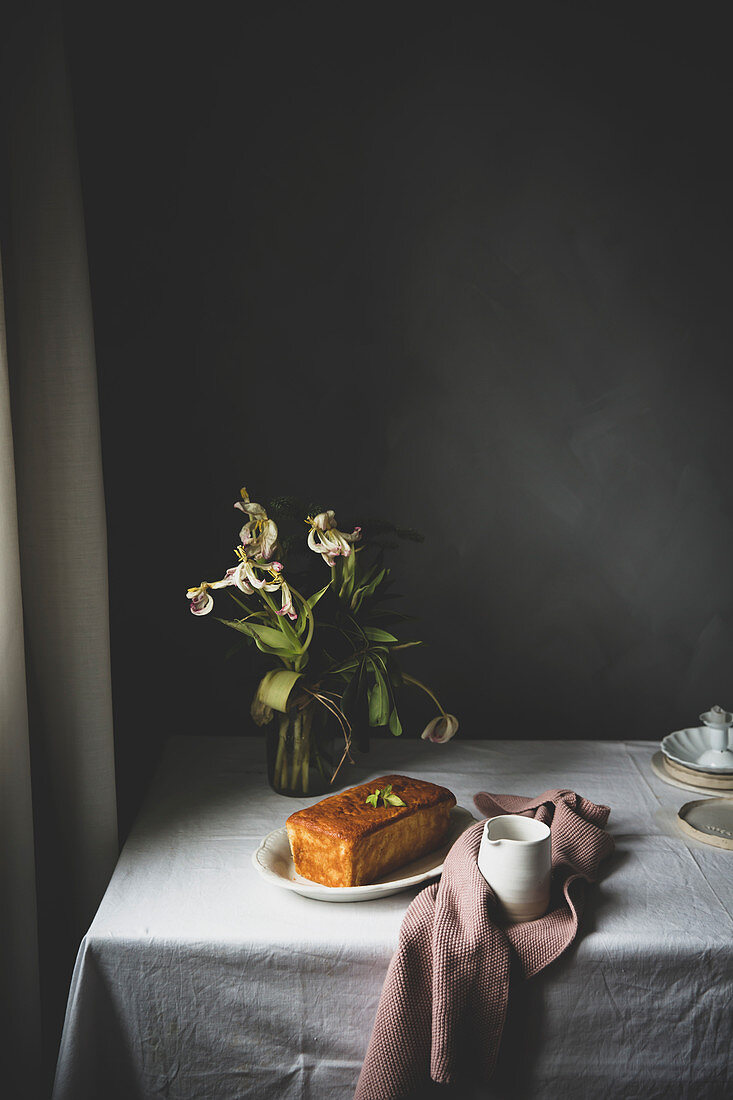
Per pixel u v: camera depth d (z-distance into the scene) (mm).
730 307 2000
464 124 1961
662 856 1589
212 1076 1423
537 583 2059
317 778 1753
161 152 1953
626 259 1989
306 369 2006
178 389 2000
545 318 2000
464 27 1944
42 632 1634
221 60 1942
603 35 1948
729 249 1988
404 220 1979
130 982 1401
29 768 1531
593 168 1974
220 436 2016
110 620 2021
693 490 2037
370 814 1507
